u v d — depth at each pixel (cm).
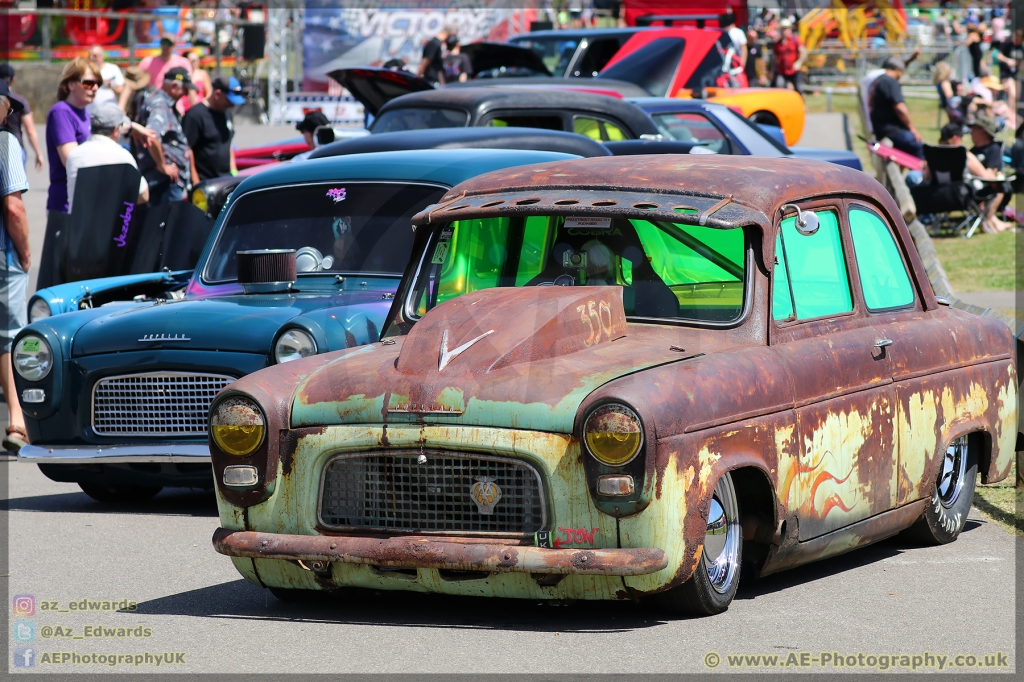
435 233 1219
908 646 977
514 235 1173
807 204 1165
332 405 1032
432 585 1014
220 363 1401
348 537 1023
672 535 956
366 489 1027
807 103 6925
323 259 1571
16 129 2119
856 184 1241
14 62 6084
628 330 1094
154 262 1947
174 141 2734
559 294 1072
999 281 2936
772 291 1100
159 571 1237
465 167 1598
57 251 1938
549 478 965
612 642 986
